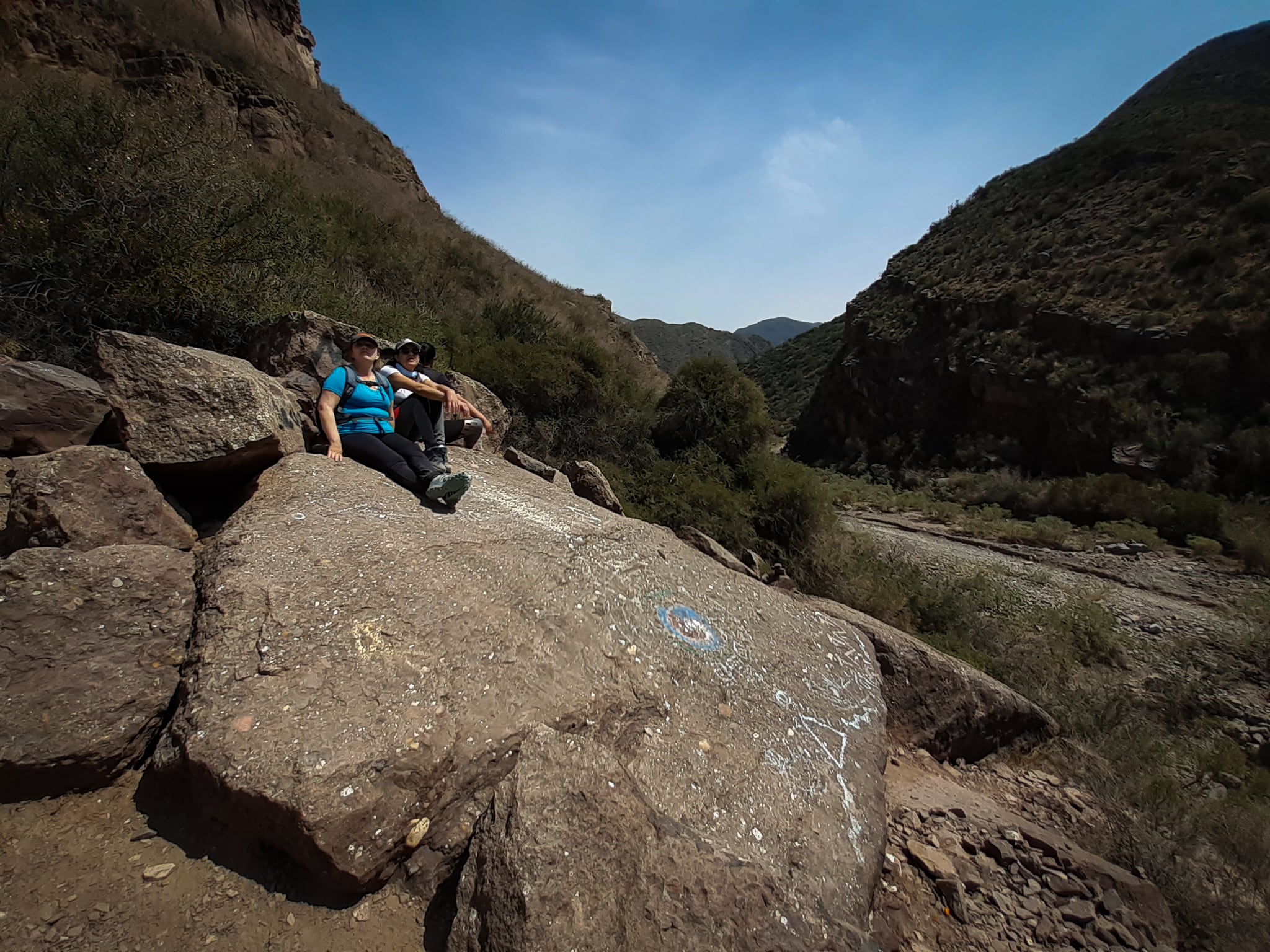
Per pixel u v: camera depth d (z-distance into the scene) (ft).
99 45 54.75
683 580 13.73
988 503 74.28
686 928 6.70
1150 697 24.82
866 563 32.42
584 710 8.98
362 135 88.84
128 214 17.11
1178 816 14.17
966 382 98.58
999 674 22.38
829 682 13.19
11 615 7.43
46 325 15.37
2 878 6.18
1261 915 11.66
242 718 7.11
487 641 9.18
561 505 15.70
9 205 17.17
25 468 9.19
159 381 10.94
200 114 22.43
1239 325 70.90
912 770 13.69
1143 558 47.88
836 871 8.98
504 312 48.80
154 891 6.41
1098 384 79.05
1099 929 10.03
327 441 14.48
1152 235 95.50
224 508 11.75
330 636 8.30
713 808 8.77
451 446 18.07
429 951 6.57
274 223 22.49
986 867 10.84
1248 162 97.19
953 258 130.00
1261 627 32.07
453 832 7.38
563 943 6.08
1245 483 61.11
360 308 27.86
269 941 6.24
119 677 7.59
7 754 6.70
